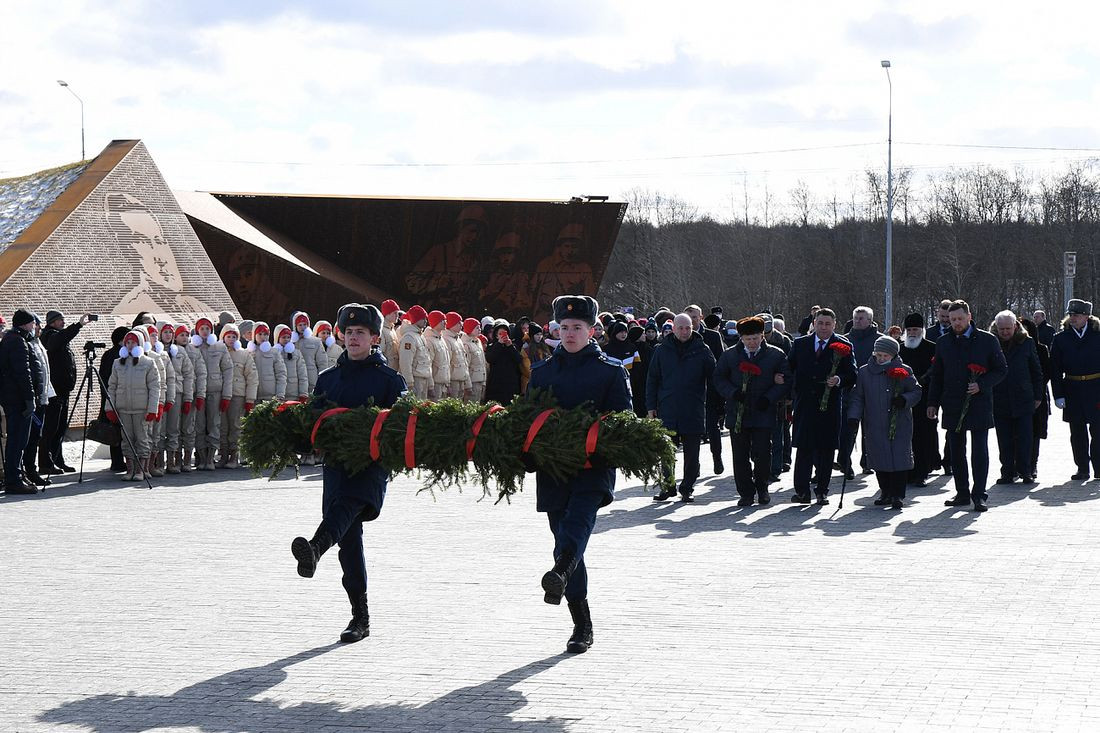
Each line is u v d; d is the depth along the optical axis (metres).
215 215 34.78
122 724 6.16
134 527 12.85
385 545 11.49
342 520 7.40
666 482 7.38
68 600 9.20
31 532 12.58
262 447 7.67
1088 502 14.09
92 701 6.57
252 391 18.47
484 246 38.69
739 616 8.42
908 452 13.76
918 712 6.19
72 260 25.31
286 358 19.09
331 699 6.57
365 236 38.12
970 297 96.38
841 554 10.88
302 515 13.69
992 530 12.16
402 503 14.46
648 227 112.25
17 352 15.82
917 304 98.81
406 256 38.47
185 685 6.87
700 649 7.55
